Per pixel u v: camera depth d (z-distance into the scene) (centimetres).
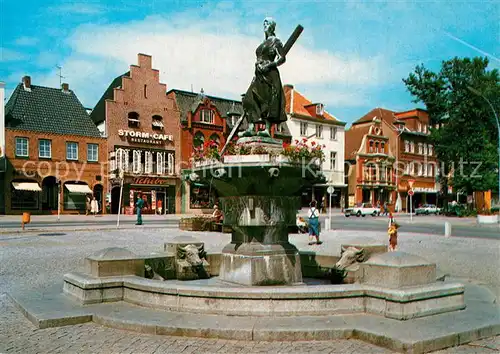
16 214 3888
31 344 594
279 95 914
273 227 844
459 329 596
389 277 670
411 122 6862
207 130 4975
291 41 917
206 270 1019
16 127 3891
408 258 689
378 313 662
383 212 5572
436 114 4722
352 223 3647
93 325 675
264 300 665
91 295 758
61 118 4203
